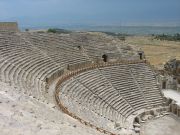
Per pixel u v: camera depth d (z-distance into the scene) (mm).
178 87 69812
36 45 59469
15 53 51812
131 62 69688
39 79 47906
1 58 47000
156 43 140250
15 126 21703
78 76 57500
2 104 26266
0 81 36719
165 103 61562
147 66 70062
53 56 59562
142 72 67688
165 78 71250
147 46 128750
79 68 62125
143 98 60719
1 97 28547
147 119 56000
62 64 59250
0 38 53969
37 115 26828
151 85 64812
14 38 56969
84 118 41000
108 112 51312
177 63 78438
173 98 64312
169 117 58094
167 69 78875
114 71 64625
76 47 67812
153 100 61094
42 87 44844
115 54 71812
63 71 57375
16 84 38844
